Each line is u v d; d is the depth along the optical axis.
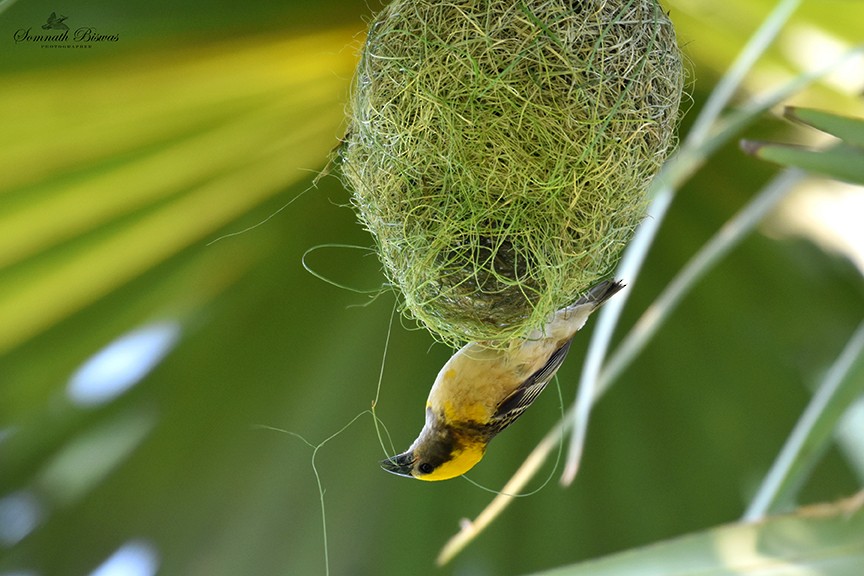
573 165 2.37
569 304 2.42
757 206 2.38
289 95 2.47
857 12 2.46
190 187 2.49
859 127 2.29
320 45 2.45
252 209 2.51
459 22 2.37
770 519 2.26
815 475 2.48
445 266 2.38
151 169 2.48
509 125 2.37
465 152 2.37
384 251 2.40
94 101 2.45
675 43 2.40
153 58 2.44
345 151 2.42
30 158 2.45
